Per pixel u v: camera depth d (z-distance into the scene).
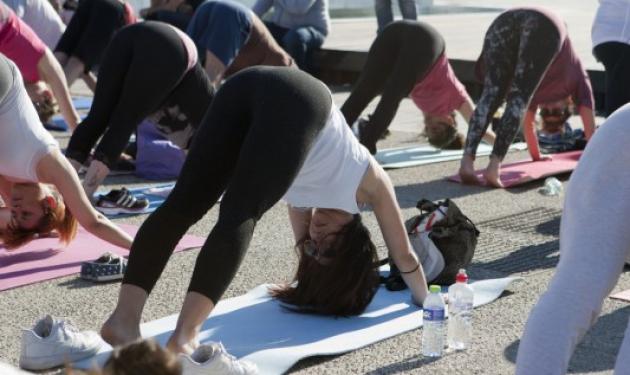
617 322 5.63
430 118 10.77
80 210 6.17
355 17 24.42
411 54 9.58
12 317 5.66
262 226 7.91
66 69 11.31
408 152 11.40
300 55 16.23
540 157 10.67
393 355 5.09
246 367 4.58
